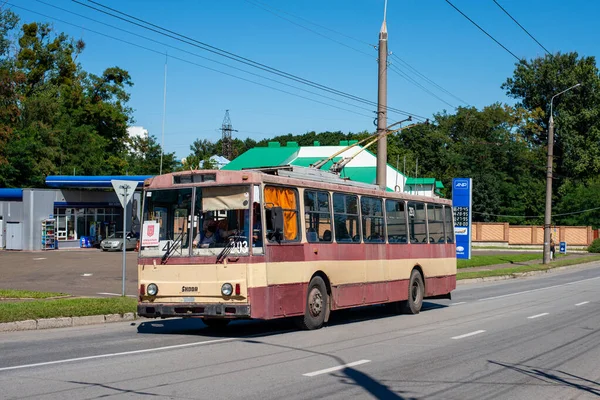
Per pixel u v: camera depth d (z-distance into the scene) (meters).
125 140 79.00
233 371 9.12
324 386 8.24
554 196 80.75
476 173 78.56
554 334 13.78
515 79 86.19
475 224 70.75
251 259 12.10
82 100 72.56
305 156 67.19
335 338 12.74
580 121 81.81
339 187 15.08
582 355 11.21
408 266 18.03
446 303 21.77
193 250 12.42
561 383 8.89
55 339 12.42
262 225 12.33
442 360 10.42
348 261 15.16
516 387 8.53
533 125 83.88
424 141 86.88
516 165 80.62
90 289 23.09
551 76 82.69
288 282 12.97
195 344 11.73
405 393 8.01
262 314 12.20
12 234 48.97
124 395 7.53
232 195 12.38
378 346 11.77
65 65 73.19
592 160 80.81
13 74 54.72
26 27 72.75
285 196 13.15
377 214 16.73
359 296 15.58
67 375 8.72
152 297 12.67
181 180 12.80
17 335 13.02
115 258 40.16
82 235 53.12
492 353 11.24
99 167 69.44
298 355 10.58
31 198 48.81
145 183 13.06
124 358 10.13
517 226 71.81
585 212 76.19
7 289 22.56
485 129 86.88
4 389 7.80
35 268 33.09
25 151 59.97
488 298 23.61
